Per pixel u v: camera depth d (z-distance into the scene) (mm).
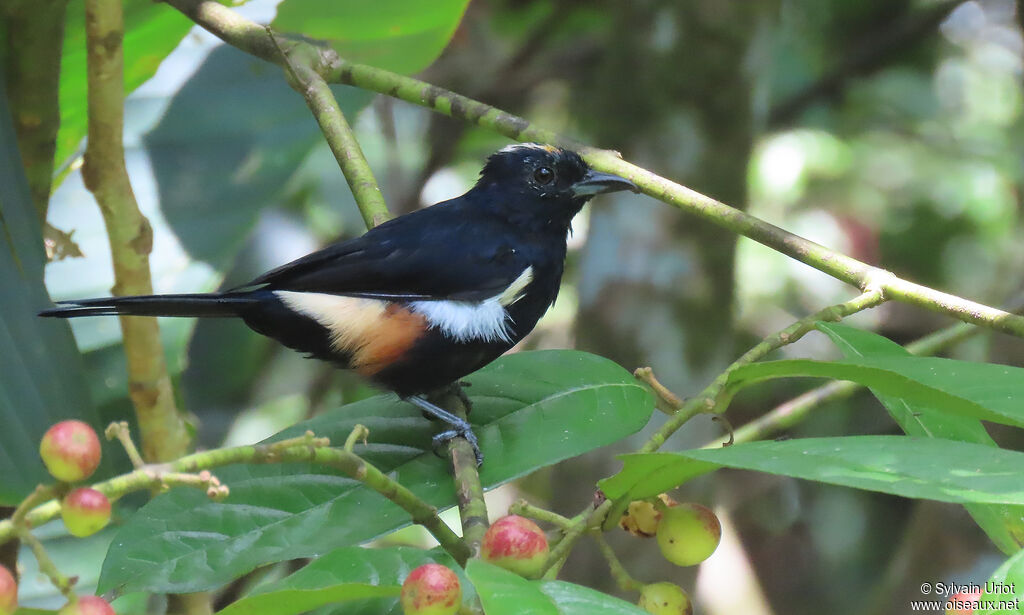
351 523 5641
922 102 17281
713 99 12477
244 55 10969
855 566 15523
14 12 7730
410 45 10289
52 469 3791
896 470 4000
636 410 6160
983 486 3846
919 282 16391
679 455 4352
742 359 5902
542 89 17000
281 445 4328
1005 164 16766
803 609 15336
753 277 15805
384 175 15914
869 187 16516
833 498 15805
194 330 14320
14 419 6770
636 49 12680
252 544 5500
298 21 9820
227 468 5832
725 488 14789
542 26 16031
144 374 8484
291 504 5715
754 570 15047
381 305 8031
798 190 16328
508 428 6152
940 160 16812
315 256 8133
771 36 12648
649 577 12453
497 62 16188
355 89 10758
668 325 12344
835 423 14492
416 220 8453
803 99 16797
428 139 16219
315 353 8258
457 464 5762
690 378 12328
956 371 4965
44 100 8211
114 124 7879
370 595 4273
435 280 8164
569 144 7336
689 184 12555
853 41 17359
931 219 16438
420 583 3918
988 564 13383
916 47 17469
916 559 13742
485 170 8992
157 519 5539
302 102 10820
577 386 6281
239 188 10445
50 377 7164
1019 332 5770
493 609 3744
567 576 12656
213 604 11016
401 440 6316
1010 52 17609
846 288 15828
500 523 4277
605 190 8898
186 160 10539
